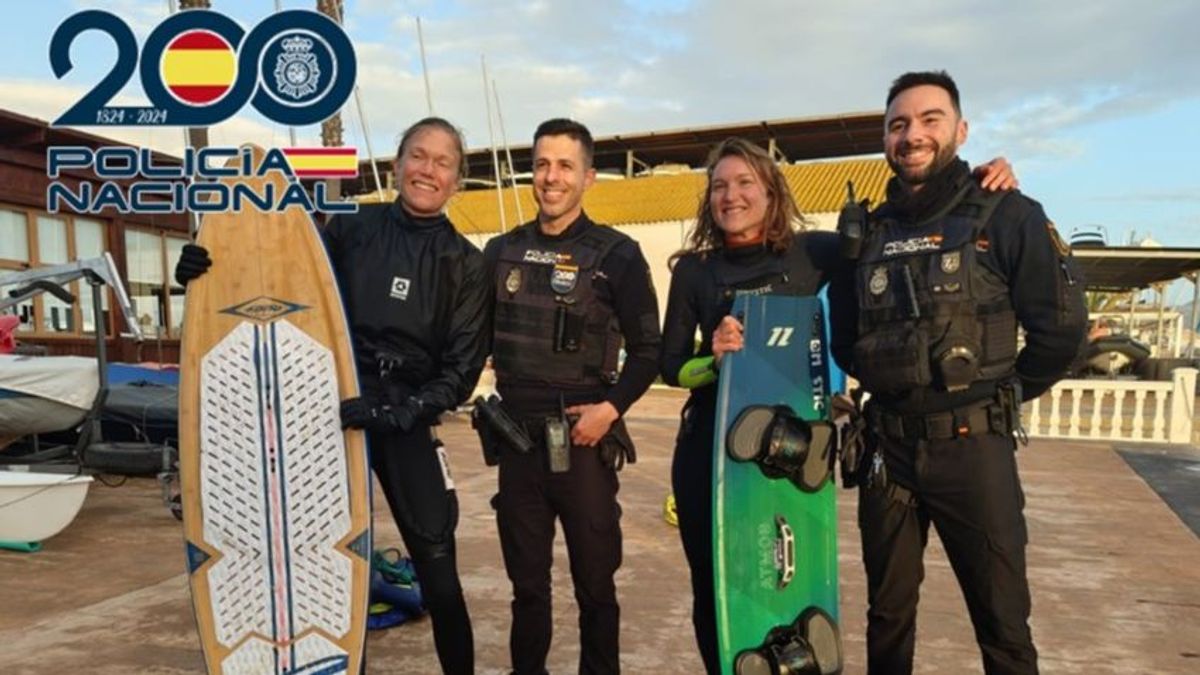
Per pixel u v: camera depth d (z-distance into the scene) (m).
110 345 11.46
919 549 2.25
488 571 4.23
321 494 2.51
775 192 2.39
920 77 2.11
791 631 2.36
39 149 10.16
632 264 2.49
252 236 2.59
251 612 2.51
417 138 2.50
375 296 2.51
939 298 2.05
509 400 2.51
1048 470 7.78
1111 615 3.60
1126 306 27.64
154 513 5.86
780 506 2.40
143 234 12.20
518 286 2.52
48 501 4.76
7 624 3.45
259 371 2.55
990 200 2.07
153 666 3.00
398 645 3.23
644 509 5.82
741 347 2.30
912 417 2.14
